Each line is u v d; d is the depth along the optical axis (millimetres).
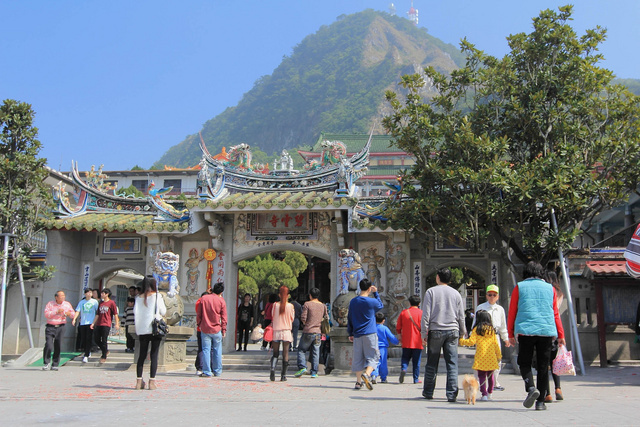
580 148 14023
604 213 22531
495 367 8547
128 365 15047
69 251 18359
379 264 16812
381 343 11898
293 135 144000
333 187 17344
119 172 48094
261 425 6164
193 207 16797
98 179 19547
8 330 17703
